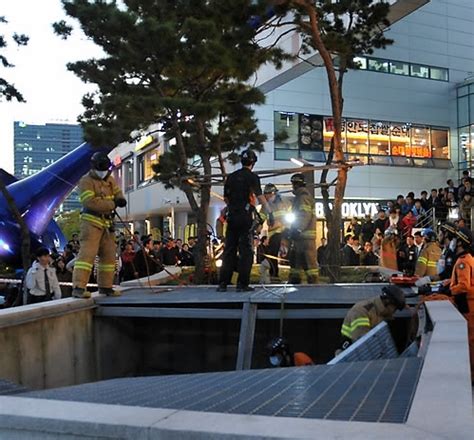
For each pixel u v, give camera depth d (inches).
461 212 703.7
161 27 375.9
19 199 760.3
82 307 287.3
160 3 423.5
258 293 296.7
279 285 336.8
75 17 403.5
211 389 112.2
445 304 210.1
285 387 110.7
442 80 1327.5
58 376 265.3
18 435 81.5
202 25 382.3
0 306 484.7
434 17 1322.6
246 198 306.5
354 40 537.0
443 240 493.4
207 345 315.9
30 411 83.7
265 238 522.9
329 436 66.3
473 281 247.0
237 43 426.3
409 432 66.9
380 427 69.4
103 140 419.5
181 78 432.1
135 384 127.0
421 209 715.4
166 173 458.0
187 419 77.0
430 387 91.0
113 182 304.8
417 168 1277.1
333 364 141.1
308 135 1166.3
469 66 1354.6
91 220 297.4
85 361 286.2
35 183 780.0
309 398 98.0
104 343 300.0
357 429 68.9
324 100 1183.6
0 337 232.8
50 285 356.2
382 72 1261.1
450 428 68.0
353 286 332.5
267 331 305.6
